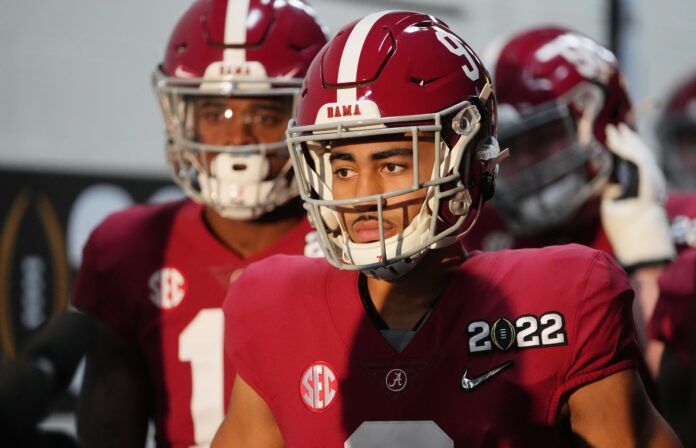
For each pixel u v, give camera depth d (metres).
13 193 13.24
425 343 5.23
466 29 16.67
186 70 7.41
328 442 5.27
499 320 5.20
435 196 5.12
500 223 10.88
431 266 5.40
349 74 5.20
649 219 9.77
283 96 7.34
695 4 19.62
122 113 14.38
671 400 8.61
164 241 7.65
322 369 5.33
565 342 5.11
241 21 7.39
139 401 7.55
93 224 13.91
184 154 7.50
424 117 5.09
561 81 9.77
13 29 13.59
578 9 17.98
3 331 12.95
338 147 5.15
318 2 15.18
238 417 5.65
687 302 8.55
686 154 15.76
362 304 5.40
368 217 5.16
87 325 7.35
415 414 5.15
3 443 4.95
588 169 9.80
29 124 13.66
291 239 7.63
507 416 5.07
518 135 9.88
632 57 18.59
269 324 5.52
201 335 7.47
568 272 5.27
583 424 5.18
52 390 5.42
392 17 5.45
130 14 14.45
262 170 7.22
